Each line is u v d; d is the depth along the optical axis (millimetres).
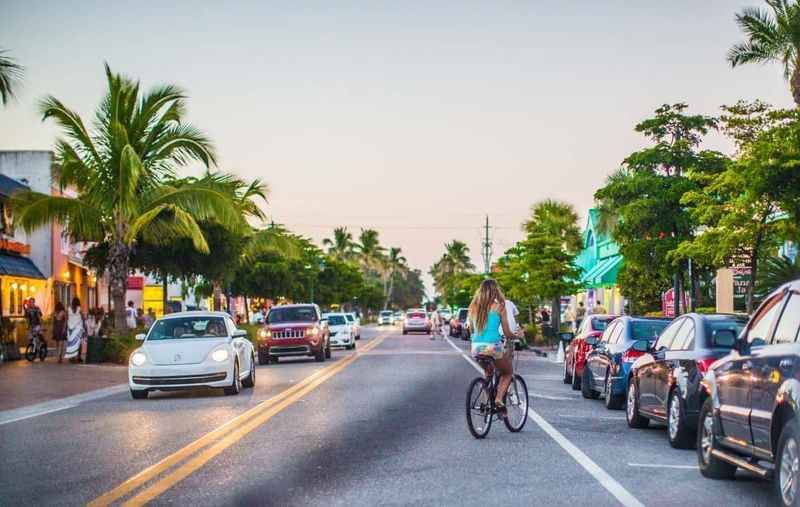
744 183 19266
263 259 63781
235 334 21922
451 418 15773
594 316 22625
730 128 22734
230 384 20562
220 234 37469
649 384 13945
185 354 20438
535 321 59531
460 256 180625
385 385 22875
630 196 29344
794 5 25547
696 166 28156
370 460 11320
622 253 29375
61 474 10602
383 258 177375
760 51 26297
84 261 36438
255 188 42062
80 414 17328
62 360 32969
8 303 40625
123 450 12398
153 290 67250
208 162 33000
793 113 21938
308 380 24625
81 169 31859
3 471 10922
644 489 9578
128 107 32219
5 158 46312
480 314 13695
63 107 31266
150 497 9070
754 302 24234
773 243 21328
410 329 76812
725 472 10133
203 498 9000
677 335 13594
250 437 13375
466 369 29375
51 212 31500
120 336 32312
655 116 29141
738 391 9359
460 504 8688
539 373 29031
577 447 12578
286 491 9328
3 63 21594
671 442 12648
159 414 17031
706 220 21547
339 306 113875
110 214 32812
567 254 49750
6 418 16812
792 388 7871
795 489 7793
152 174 32719
